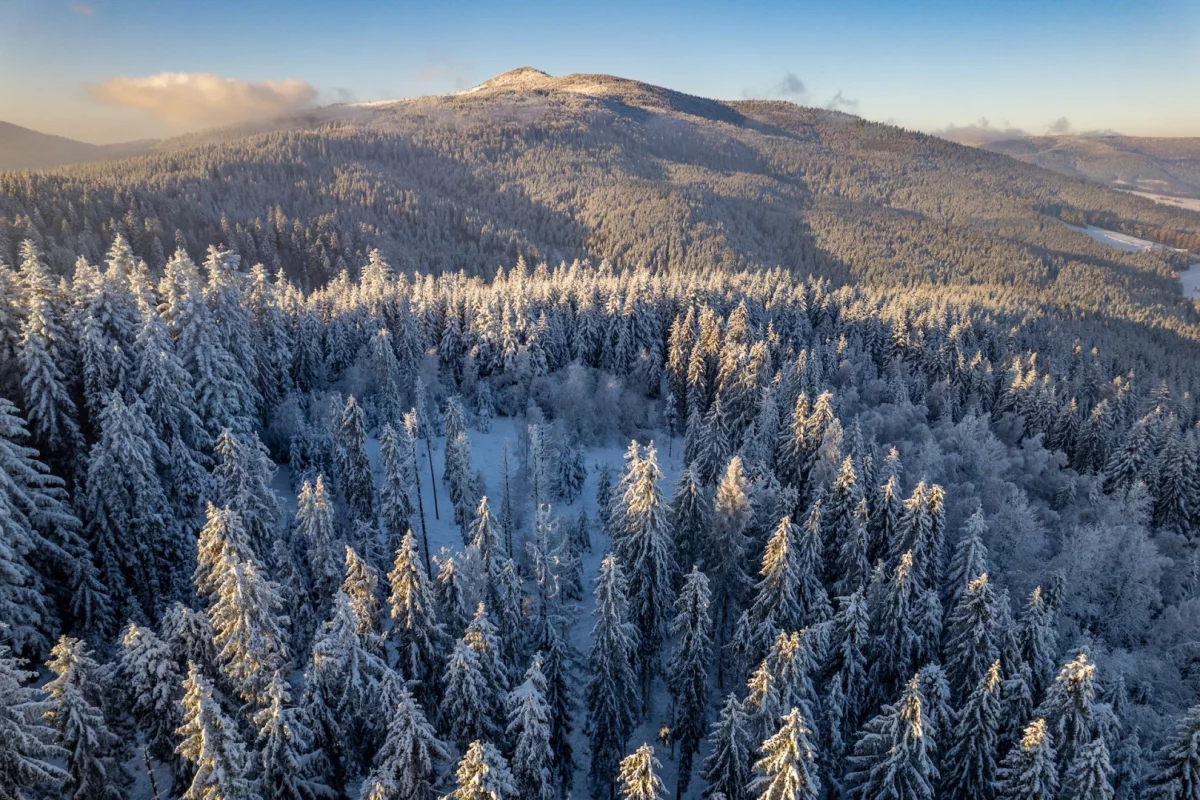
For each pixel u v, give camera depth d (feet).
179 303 172.96
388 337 260.83
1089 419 273.75
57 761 93.97
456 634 117.70
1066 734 104.53
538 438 202.59
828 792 119.14
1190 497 224.33
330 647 97.30
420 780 89.76
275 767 88.94
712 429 212.02
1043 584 167.73
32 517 121.60
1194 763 96.53
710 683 153.69
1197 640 158.51
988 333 400.26
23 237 429.38
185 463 150.82
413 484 224.12
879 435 255.09
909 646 128.26
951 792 112.06
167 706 96.12
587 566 193.47
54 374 141.28
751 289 400.88
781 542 131.13
